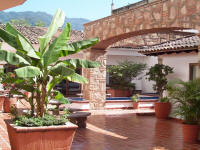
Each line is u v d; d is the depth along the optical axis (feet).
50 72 18.70
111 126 33.83
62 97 20.88
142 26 33.73
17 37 17.85
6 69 59.26
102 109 48.24
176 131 31.68
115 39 42.06
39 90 19.26
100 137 27.91
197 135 27.22
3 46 51.65
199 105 26.91
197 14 25.76
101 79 48.03
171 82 29.76
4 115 38.22
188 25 26.94
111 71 64.75
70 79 19.65
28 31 66.59
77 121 32.09
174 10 28.73
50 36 19.92
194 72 38.50
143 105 51.13
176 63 41.50
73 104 46.73
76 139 26.84
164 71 42.11
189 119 27.58
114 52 72.79
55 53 18.69
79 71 68.49
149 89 75.92
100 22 43.19
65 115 19.83
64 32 19.24
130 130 31.76
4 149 22.76
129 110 48.57
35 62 18.72
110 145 24.93
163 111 39.70
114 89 64.69
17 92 19.98
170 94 29.32
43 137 17.07
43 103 19.07
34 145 16.92
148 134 29.91
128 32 36.52
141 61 77.15
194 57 38.11
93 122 36.22
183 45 35.65
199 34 25.53
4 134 27.73
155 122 37.22
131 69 63.82
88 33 46.85
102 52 47.62
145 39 61.82
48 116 18.99
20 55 18.66
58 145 17.48
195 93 26.91
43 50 19.29
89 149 23.43
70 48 19.29
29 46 18.15
